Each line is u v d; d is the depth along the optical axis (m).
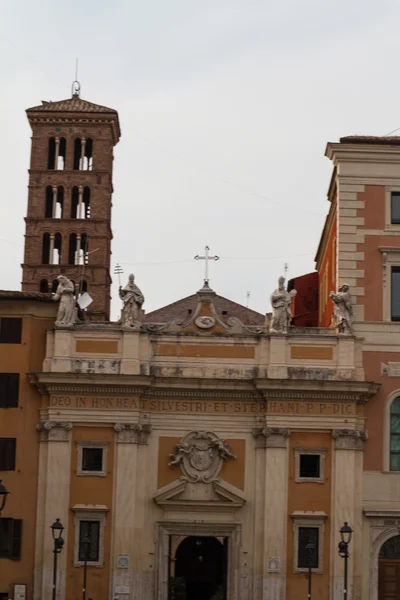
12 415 86.81
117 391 86.75
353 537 85.62
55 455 86.06
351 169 89.44
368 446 86.81
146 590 85.75
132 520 85.44
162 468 87.00
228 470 87.00
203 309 88.44
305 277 116.94
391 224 88.94
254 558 85.88
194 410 87.38
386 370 87.44
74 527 85.56
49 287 144.75
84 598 82.44
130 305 87.94
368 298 88.25
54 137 147.88
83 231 145.62
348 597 84.56
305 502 86.00
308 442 86.62
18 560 85.38
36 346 87.88
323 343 87.44
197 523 86.25
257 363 87.62
